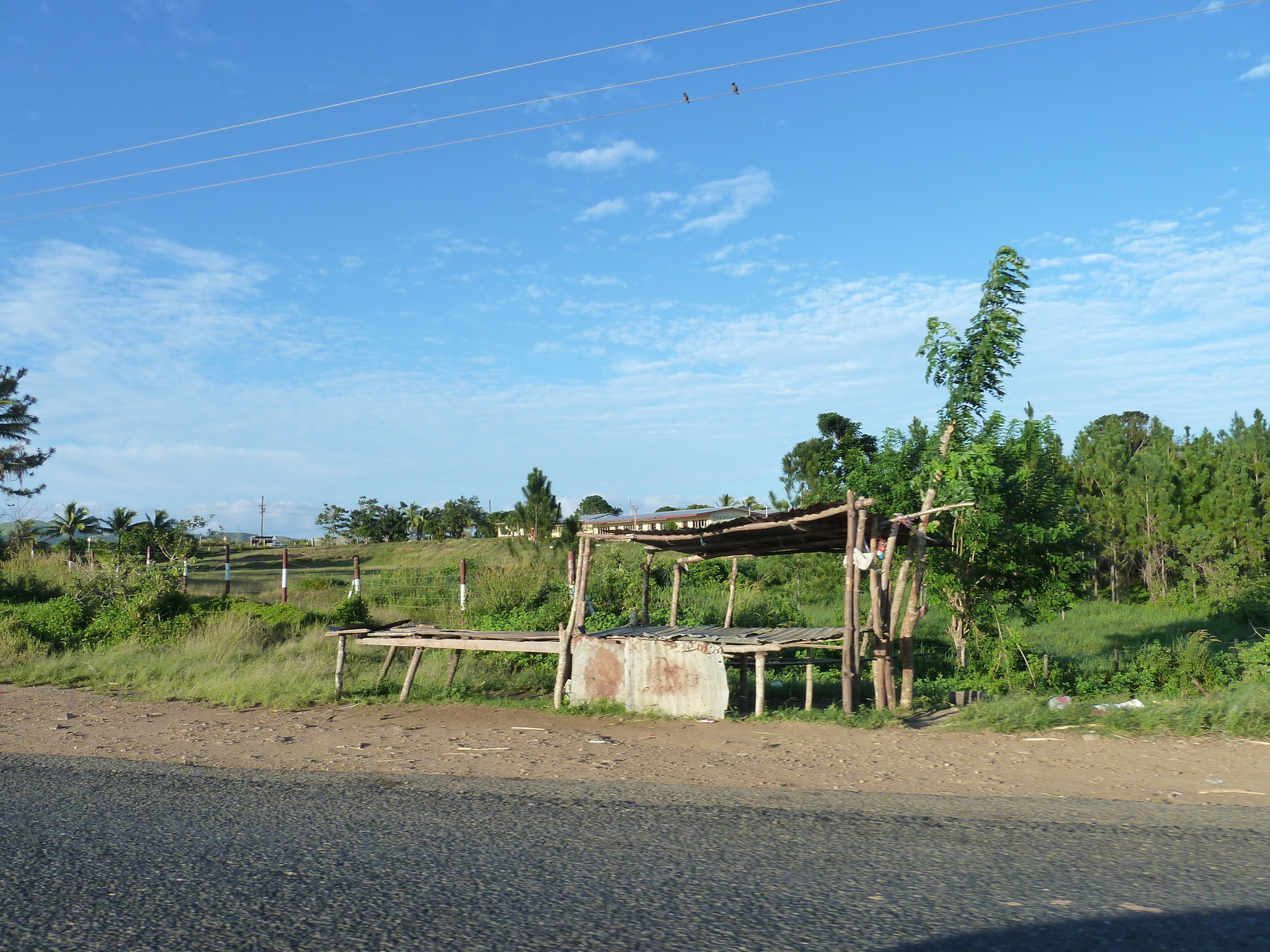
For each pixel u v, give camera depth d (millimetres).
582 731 8008
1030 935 3131
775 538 10656
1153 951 2979
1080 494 31000
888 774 5926
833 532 10328
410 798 5406
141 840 4512
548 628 14875
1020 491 14203
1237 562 25703
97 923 3359
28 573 21125
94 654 13820
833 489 15203
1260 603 24156
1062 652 18172
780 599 21688
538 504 24625
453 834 4574
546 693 11219
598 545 22812
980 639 15398
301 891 3709
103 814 5078
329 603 20609
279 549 57844
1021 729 7387
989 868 3891
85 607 16250
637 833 4547
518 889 3705
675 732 7902
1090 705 8367
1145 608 27766
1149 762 6070
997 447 13891
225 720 8844
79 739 7824
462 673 12266
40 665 12531
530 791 5566
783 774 6031
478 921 3338
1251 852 4074
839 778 5844
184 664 12414
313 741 7672
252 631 15266
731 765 6367
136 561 18203
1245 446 29156
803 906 3449
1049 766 6059
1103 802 5043
